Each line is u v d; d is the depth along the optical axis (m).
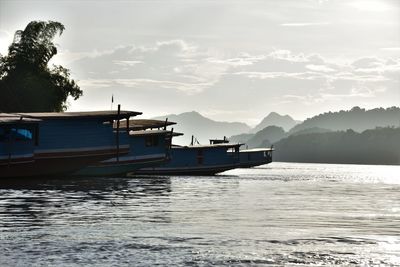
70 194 45.56
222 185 67.69
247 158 123.75
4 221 27.23
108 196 44.31
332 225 27.73
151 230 24.69
